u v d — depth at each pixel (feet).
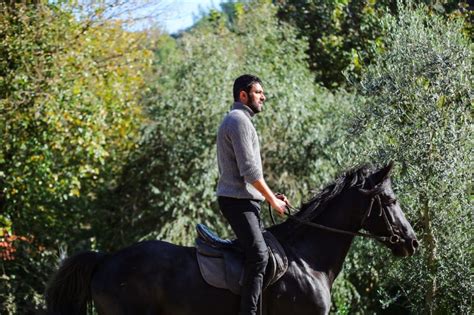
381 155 31.60
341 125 39.78
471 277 31.22
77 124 43.88
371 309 44.52
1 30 43.04
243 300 20.07
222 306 20.39
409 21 33.58
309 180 45.39
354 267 41.14
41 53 43.37
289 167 45.98
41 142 43.55
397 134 31.81
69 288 20.86
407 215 32.35
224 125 20.61
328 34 58.85
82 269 20.83
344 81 54.54
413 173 30.99
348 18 57.72
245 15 55.01
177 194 47.57
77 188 46.29
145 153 50.06
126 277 20.43
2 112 42.16
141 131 49.70
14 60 43.47
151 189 49.03
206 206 46.91
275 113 45.70
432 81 31.40
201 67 47.93
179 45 55.88
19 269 49.34
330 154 42.70
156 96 50.70
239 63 49.60
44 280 48.52
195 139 47.01
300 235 21.83
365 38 54.90
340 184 22.12
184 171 47.85
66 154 47.83
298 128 45.70
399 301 42.37
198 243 20.93
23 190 46.39
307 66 52.21
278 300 20.74
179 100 47.78
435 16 35.29
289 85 47.37
